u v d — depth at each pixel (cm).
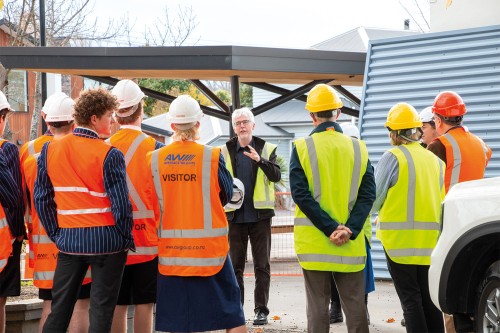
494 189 612
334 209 680
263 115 4575
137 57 1380
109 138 713
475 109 1254
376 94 1366
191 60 1355
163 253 666
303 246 686
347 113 1780
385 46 1369
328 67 1422
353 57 1437
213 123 4222
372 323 959
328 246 680
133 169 707
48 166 656
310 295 690
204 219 660
